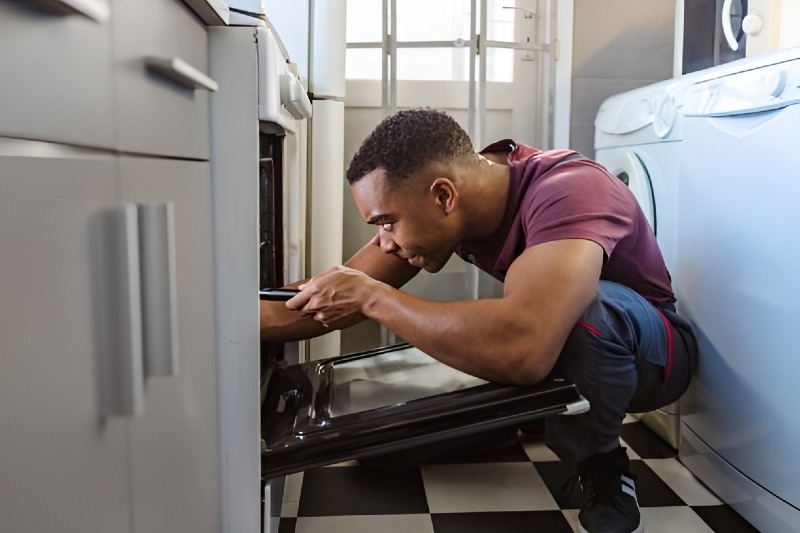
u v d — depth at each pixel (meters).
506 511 1.31
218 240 0.78
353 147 2.14
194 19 0.69
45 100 0.34
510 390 1.01
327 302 1.07
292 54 1.80
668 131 1.56
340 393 1.09
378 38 2.08
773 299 1.18
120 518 0.45
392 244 1.26
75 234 0.38
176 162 0.60
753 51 2.03
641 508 1.33
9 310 0.31
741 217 1.27
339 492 1.39
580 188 1.11
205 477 0.73
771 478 1.18
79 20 0.38
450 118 1.15
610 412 1.18
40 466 0.34
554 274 1.02
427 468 1.51
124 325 0.45
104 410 0.42
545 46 2.13
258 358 0.80
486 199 1.17
